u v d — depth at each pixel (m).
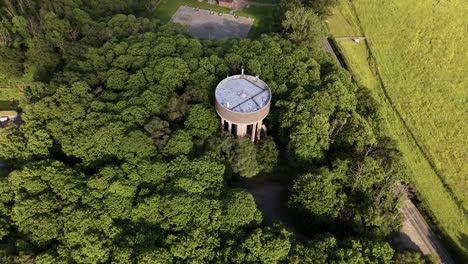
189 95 83.19
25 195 65.50
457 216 81.12
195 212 63.97
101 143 72.88
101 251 60.16
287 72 91.12
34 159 73.62
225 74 88.69
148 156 71.94
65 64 98.38
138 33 99.94
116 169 68.38
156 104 80.19
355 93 94.19
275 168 81.56
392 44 118.38
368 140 80.94
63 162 73.00
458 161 89.38
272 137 84.81
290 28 107.81
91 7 116.44
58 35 99.00
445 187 85.81
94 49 92.69
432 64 108.06
